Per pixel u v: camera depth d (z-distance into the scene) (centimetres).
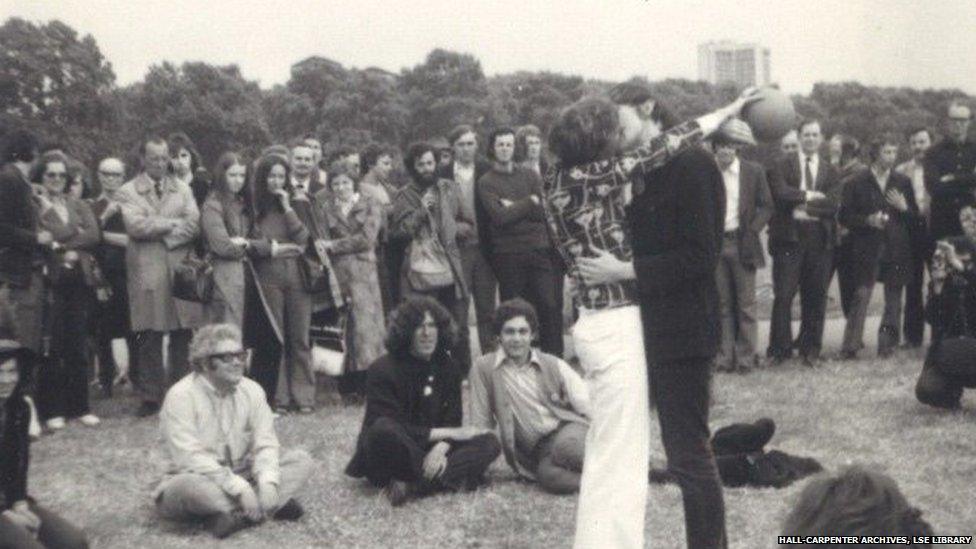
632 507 454
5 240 788
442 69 4700
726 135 455
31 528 493
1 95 2942
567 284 1274
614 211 455
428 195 959
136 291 888
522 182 931
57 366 848
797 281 1059
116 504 659
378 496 657
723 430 677
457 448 667
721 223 443
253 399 638
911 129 1151
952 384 822
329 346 920
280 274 899
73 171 986
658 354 445
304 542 588
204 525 615
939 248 835
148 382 901
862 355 1105
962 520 584
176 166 983
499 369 684
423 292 955
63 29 3033
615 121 456
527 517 614
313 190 1076
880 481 257
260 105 4500
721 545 447
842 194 1091
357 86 4722
